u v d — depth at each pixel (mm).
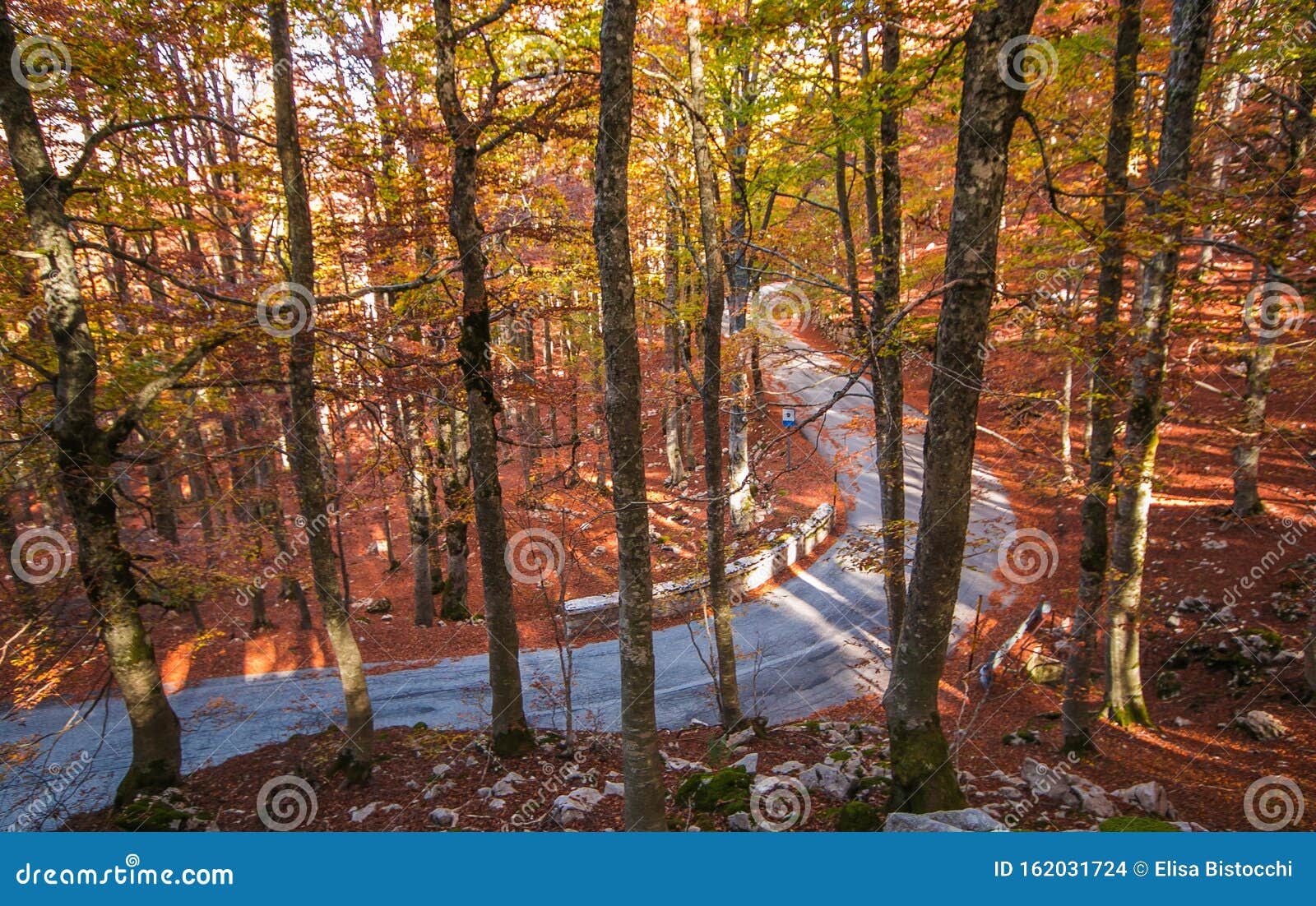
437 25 9992
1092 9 9773
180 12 9914
